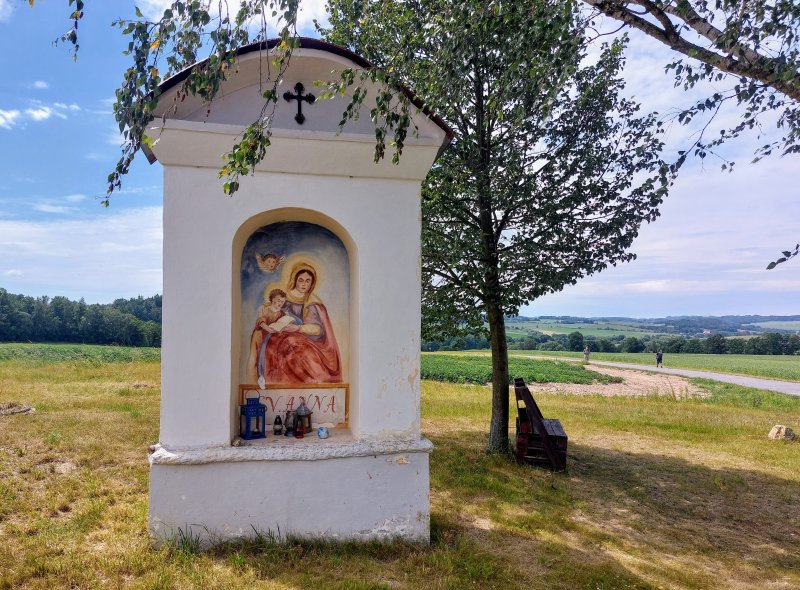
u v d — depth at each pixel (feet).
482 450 30.94
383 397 17.81
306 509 16.96
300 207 17.46
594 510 22.63
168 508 16.16
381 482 17.48
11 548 15.80
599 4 14.57
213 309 16.75
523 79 20.53
